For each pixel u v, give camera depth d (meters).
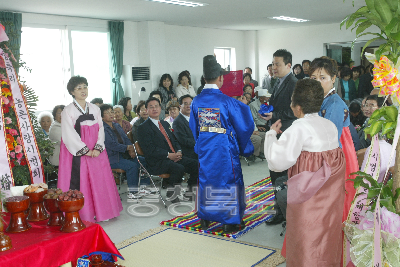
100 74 9.00
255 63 12.80
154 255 2.98
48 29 7.90
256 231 3.46
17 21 7.14
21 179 3.27
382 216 1.59
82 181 3.66
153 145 4.36
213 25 10.71
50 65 8.00
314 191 2.02
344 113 2.63
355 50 11.92
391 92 1.42
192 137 4.73
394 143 1.45
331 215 2.04
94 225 2.06
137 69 9.20
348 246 2.14
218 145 3.28
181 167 4.30
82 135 3.67
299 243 2.04
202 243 3.20
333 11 8.74
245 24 10.82
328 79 2.62
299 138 2.04
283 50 3.34
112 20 8.88
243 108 3.26
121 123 5.79
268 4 7.60
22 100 3.28
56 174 4.79
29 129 3.30
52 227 2.04
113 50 8.86
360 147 4.03
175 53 10.43
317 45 11.69
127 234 3.48
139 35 9.45
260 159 6.72
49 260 1.84
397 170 1.58
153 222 3.77
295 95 2.13
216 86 3.30
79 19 8.27
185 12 8.20
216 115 3.24
